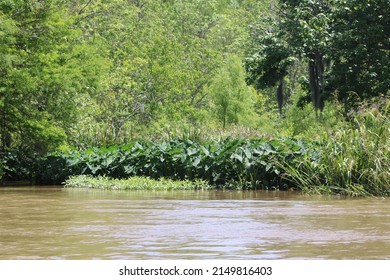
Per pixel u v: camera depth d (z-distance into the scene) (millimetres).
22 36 21531
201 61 47094
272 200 15195
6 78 20812
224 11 63656
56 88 21750
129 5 42812
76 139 25047
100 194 17016
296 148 18500
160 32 42156
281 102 42812
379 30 34562
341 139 17203
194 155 19484
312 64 37375
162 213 12500
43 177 22109
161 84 35594
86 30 33656
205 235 9734
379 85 34375
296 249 8594
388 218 11664
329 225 10766
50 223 11094
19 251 8508
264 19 40531
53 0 22031
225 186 18781
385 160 16453
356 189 16250
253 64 38625
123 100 33219
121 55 35844
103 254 8305
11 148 23203
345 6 35281
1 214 12414
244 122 46469
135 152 20516
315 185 17281
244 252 8406
